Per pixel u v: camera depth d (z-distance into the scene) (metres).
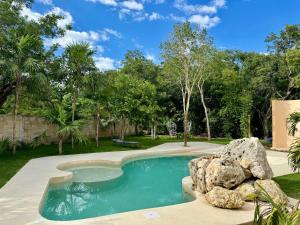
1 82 14.15
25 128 15.77
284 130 16.44
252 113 24.11
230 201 5.72
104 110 20.02
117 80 19.67
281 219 2.76
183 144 19.17
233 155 7.56
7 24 14.27
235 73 21.75
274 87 21.03
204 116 27.61
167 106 27.45
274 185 6.26
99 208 6.89
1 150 13.10
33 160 11.46
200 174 7.05
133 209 6.86
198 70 19.02
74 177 9.73
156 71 29.12
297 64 16.83
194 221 5.11
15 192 6.74
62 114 13.75
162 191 8.57
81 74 15.39
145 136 26.70
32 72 12.66
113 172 10.62
